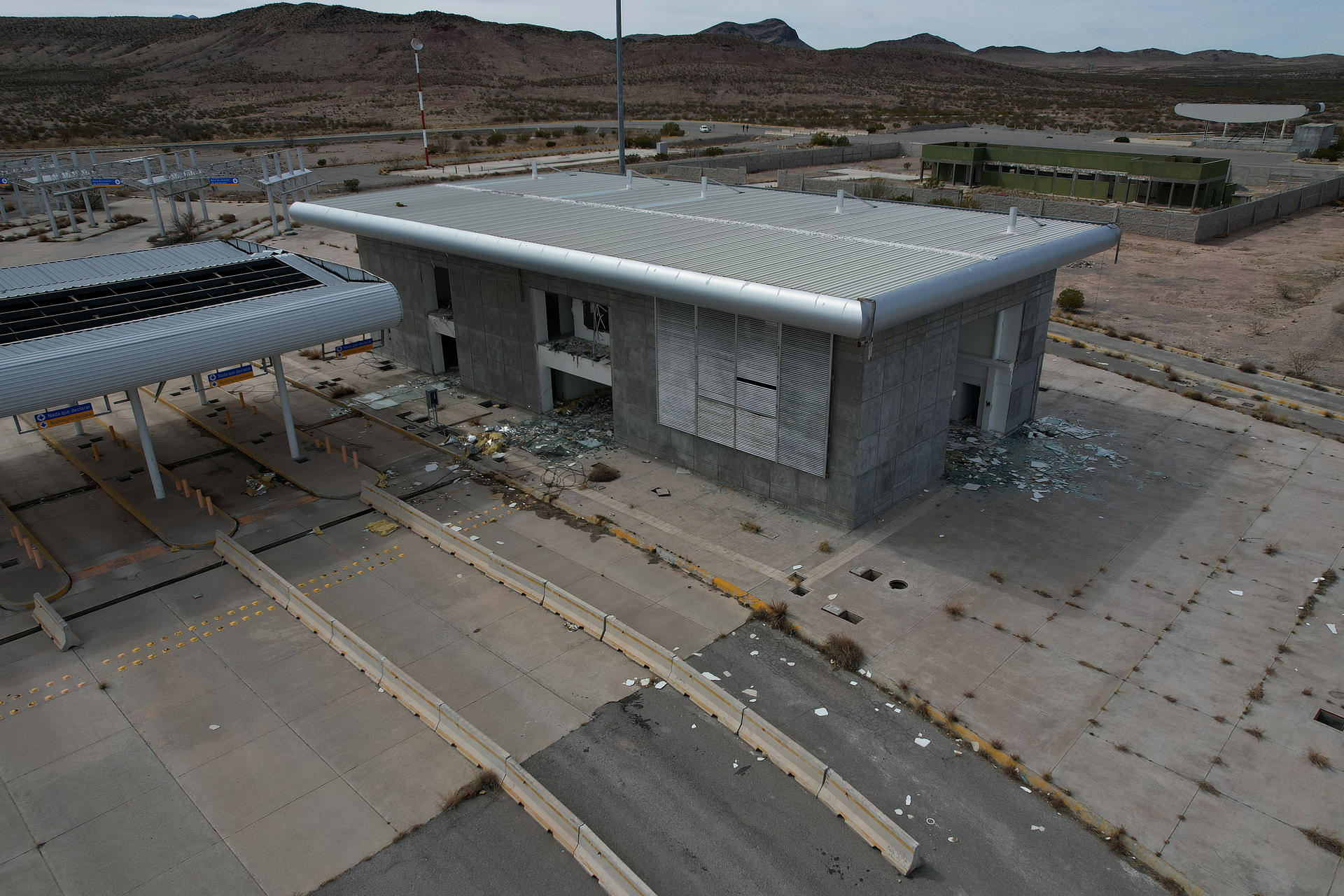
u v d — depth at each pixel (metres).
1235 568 18.33
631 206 28.62
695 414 21.91
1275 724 13.92
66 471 23.81
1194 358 32.09
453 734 13.73
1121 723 13.96
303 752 13.61
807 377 19.02
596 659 15.83
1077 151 60.66
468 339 28.19
